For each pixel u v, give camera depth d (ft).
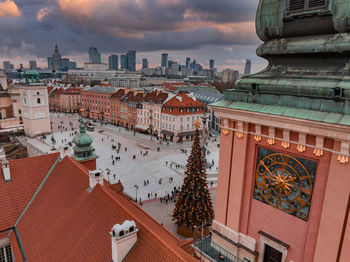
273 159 30.32
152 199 155.12
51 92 549.54
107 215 56.39
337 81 25.03
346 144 23.47
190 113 301.22
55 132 340.18
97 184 65.05
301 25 27.27
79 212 63.26
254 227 33.47
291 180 28.94
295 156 28.30
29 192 82.43
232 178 34.55
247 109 30.22
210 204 114.32
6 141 266.98
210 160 226.17
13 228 75.20
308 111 26.09
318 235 26.73
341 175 24.43
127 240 46.93
